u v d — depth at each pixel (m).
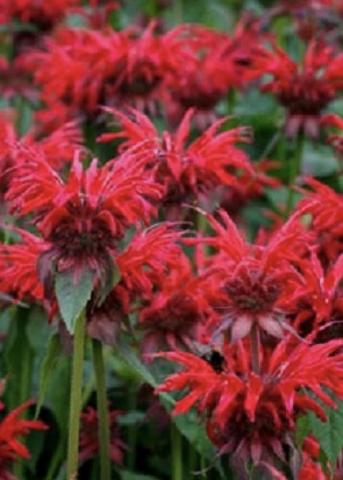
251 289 0.77
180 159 0.89
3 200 0.87
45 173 0.77
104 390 0.82
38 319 0.92
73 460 0.80
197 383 0.76
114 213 0.77
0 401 0.95
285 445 0.77
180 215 0.89
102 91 1.08
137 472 0.98
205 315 0.86
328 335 0.81
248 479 0.76
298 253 0.86
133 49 1.06
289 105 1.12
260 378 0.75
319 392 0.75
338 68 1.11
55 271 0.77
